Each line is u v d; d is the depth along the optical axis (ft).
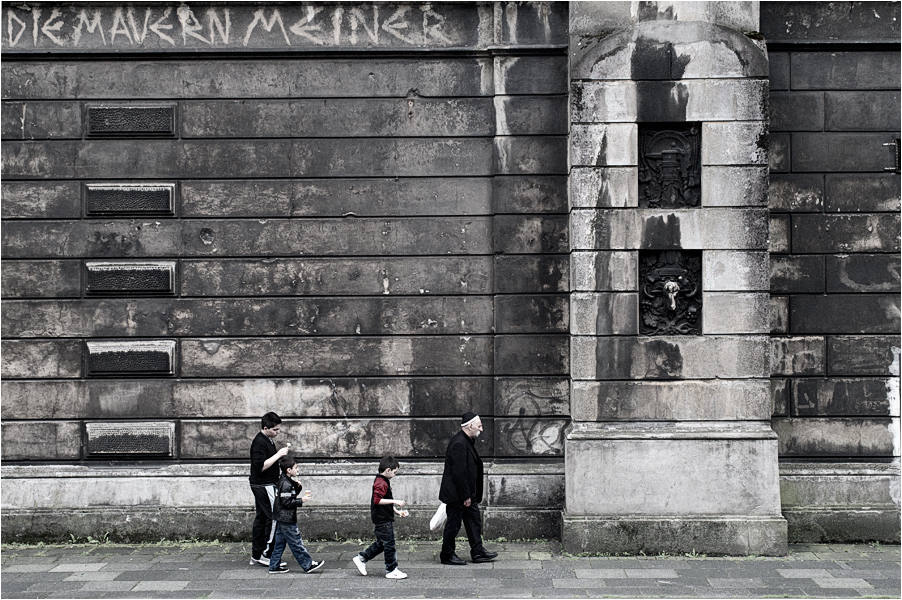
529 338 34.24
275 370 34.78
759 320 32.14
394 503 28.89
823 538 33.40
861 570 29.76
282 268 34.78
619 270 32.35
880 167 34.04
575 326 32.58
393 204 34.71
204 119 34.76
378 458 34.73
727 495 31.89
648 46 32.22
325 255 34.78
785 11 34.01
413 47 34.35
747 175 32.12
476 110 34.60
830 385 34.12
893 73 34.06
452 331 34.73
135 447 34.65
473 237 34.68
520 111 34.19
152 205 34.68
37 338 34.83
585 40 32.55
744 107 32.09
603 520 31.81
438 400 34.71
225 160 34.76
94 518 34.12
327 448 34.73
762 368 32.12
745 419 32.14
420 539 34.04
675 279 32.55
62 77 34.76
